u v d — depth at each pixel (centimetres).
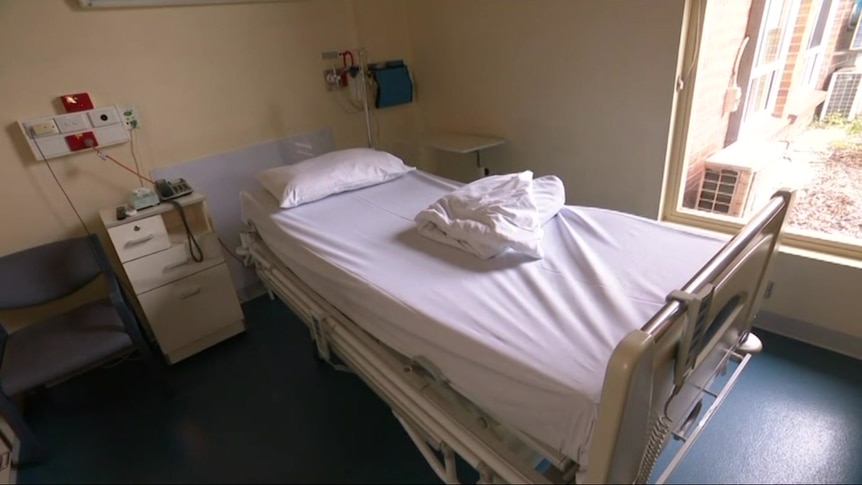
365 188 232
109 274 187
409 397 129
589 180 242
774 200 127
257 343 232
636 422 85
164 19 217
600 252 146
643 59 198
